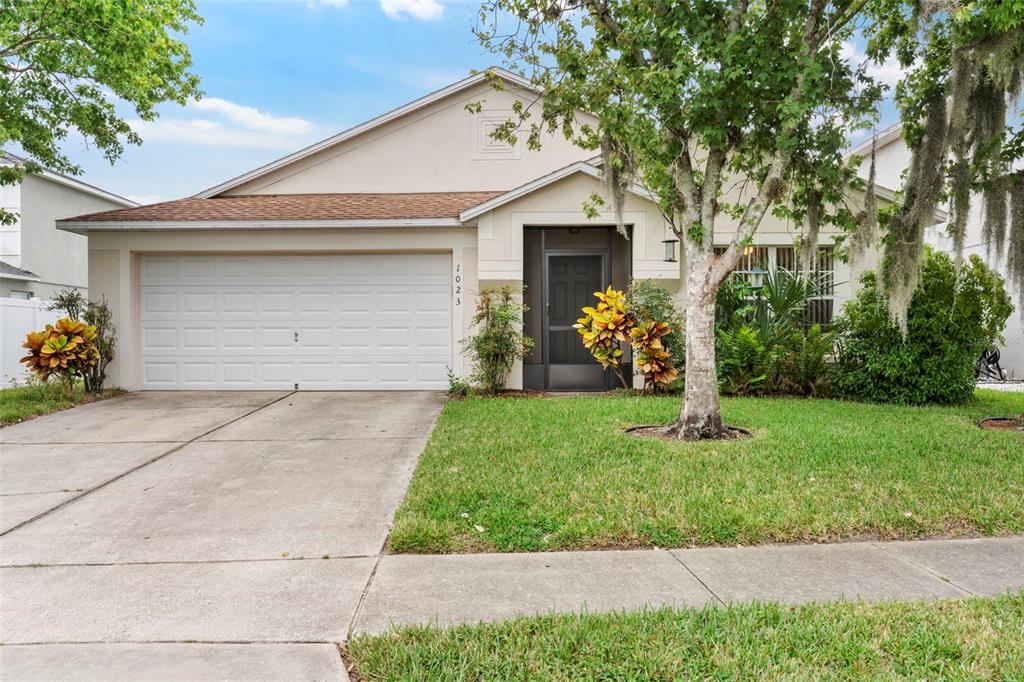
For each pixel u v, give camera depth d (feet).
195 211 36.06
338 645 9.19
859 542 13.24
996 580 11.30
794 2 18.49
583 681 8.13
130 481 17.92
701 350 21.83
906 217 25.00
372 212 35.29
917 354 28.55
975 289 29.04
